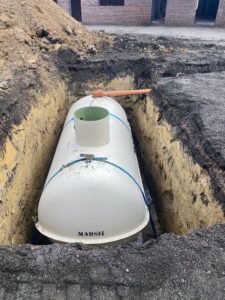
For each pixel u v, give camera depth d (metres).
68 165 3.11
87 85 5.64
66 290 1.78
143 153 5.12
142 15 13.29
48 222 3.02
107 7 13.30
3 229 2.82
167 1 12.96
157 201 4.24
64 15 7.12
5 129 3.21
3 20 5.29
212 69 5.68
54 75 5.14
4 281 1.82
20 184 3.41
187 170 3.24
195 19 14.19
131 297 1.74
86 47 6.27
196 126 3.41
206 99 4.02
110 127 3.90
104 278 1.83
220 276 1.86
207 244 2.07
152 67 5.38
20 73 4.28
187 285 1.80
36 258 1.95
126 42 6.83
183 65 5.56
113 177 2.97
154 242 2.12
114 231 2.98
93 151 3.26
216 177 2.71
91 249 2.06
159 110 4.31
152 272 1.87
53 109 4.84
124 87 5.68
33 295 1.75
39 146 4.16
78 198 2.90
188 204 3.15
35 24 5.88
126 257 1.97
